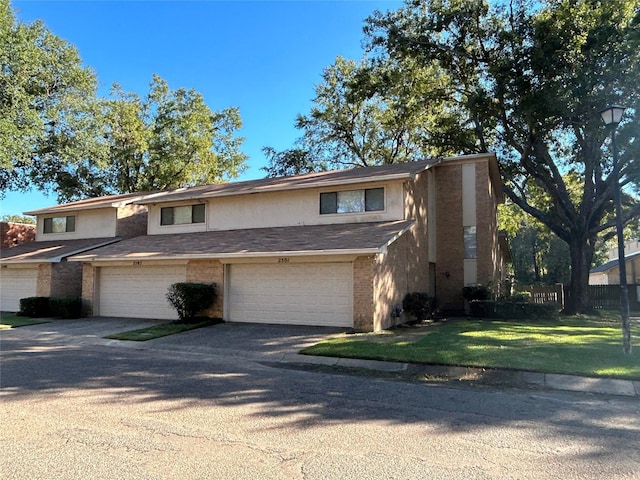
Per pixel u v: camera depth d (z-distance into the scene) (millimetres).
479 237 19500
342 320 13953
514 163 23094
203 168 35719
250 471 3979
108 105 31047
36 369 8602
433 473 3953
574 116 18203
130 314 17625
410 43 21703
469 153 24062
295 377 8078
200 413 5727
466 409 6016
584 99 17016
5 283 21594
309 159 34125
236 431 5039
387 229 14477
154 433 4945
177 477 3854
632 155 17703
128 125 32312
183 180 35594
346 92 29000
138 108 33562
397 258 15250
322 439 4797
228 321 15391
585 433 5066
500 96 19344
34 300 18297
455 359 8945
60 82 26562
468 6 20156
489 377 7969
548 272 43125
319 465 4113
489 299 18250
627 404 6383
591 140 20000
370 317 13227
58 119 26094
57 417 5508
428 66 23000
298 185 16938
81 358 9953
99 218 22672
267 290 15078
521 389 7242
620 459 4305
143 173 34812
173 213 20188
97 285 18375
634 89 16625
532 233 44188
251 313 15250
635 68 16234
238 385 7363
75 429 5066
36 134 23188
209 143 35406
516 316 17219
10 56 22047
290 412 5801
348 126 32531
